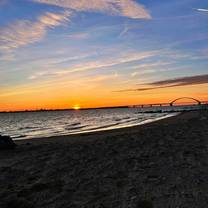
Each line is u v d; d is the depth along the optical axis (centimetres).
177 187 703
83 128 4416
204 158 967
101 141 1673
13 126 6350
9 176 934
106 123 5656
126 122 5572
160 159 1012
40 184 795
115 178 824
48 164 1088
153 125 3134
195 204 592
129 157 1095
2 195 727
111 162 1034
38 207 635
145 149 1234
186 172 823
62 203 652
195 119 3228
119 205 620
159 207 593
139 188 720
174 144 1291
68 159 1159
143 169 896
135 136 1738
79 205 635
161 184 736
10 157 1362
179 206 588
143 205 604
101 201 651
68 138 2328
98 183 789
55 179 859
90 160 1102
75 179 845
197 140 1345
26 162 1173
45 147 1681
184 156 1023
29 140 2428
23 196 707
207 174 787
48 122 7719
